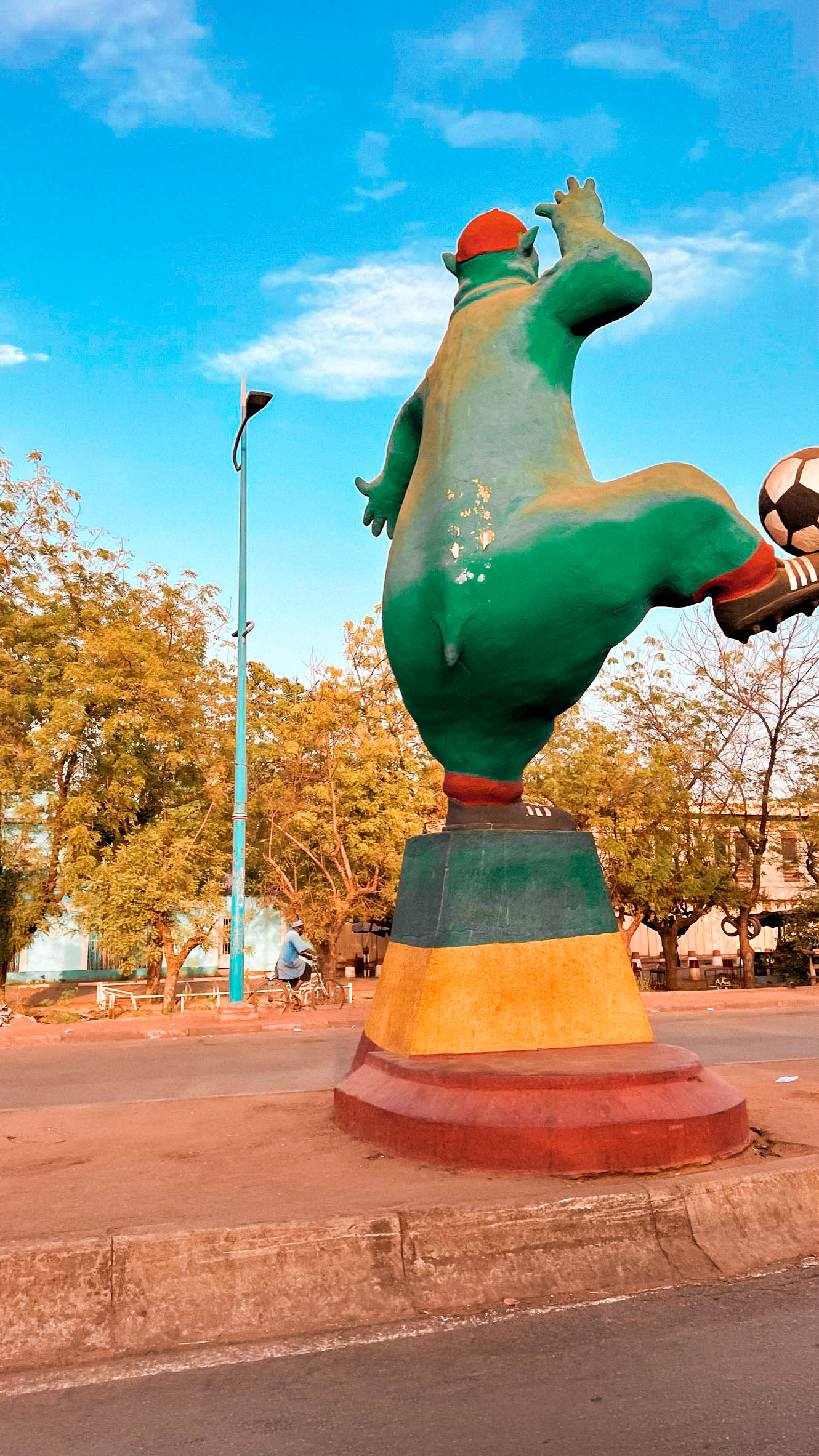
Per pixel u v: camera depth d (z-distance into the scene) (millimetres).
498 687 5609
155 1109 6402
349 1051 12352
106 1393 3064
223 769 18703
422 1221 3787
